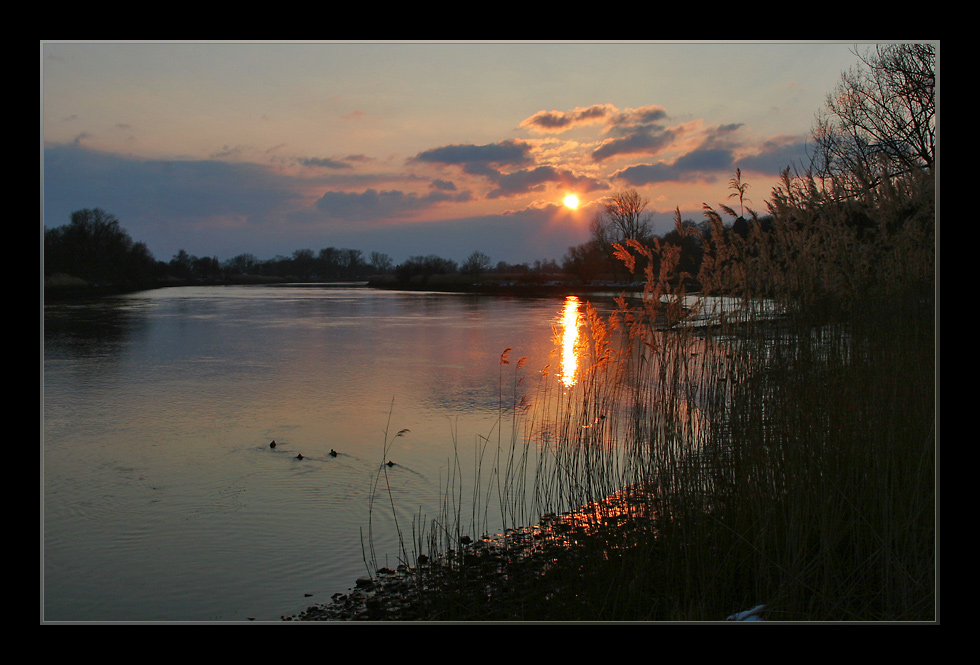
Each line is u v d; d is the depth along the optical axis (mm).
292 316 40594
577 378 8164
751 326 7090
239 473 9688
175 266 111938
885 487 5176
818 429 5941
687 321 6758
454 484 8852
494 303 55125
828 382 6551
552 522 7168
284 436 11797
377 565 6488
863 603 4719
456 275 96250
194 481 9336
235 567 6527
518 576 5867
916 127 21031
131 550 6988
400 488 8805
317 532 7387
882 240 7812
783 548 5250
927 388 6184
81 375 18688
